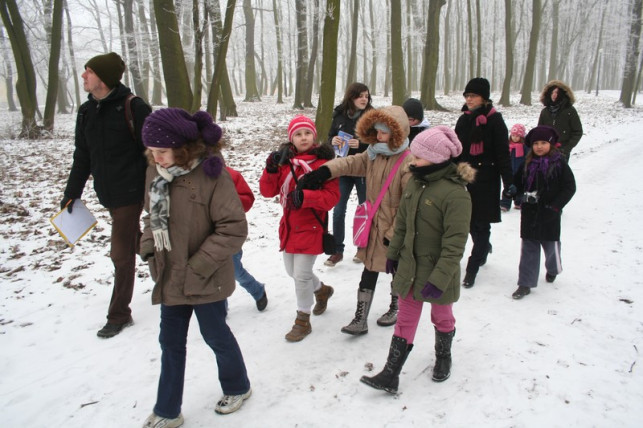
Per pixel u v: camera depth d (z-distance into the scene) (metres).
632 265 4.39
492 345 3.13
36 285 4.46
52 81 15.25
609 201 6.91
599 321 3.38
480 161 4.00
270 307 3.94
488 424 2.36
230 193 2.26
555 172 3.63
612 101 32.12
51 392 2.82
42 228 6.19
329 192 3.09
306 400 2.64
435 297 2.41
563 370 2.79
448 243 2.43
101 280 4.55
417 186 2.60
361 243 3.16
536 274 3.82
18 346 3.39
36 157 11.30
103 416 2.59
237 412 2.57
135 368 3.07
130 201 3.41
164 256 2.27
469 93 4.01
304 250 3.17
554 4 39.69
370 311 3.79
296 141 3.24
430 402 2.57
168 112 2.07
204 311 2.37
